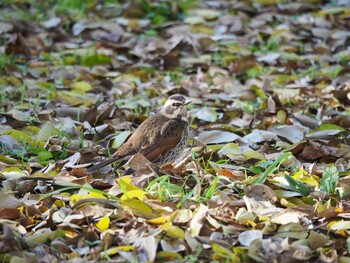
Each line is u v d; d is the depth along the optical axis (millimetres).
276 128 13031
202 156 11789
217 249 8648
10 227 9312
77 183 10797
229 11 21703
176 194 10242
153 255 8641
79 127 13336
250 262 8680
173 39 19469
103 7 22781
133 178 10594
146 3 22234
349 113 14016
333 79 16312
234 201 9820
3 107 14750
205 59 18266
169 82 16719
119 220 9648
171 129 11320
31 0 23078
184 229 9367
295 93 15477
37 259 8852
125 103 15008
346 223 9344
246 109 14516
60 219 9797
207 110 14023
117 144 12297
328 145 12422
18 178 10820
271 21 20766
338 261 8742
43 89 15742
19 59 18328
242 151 12172
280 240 9062
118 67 17844
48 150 12227
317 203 9859
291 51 18750
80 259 8695
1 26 20156
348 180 10477
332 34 19188
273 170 10938
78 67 17578
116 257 8789
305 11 21484
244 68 17281
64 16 21656
